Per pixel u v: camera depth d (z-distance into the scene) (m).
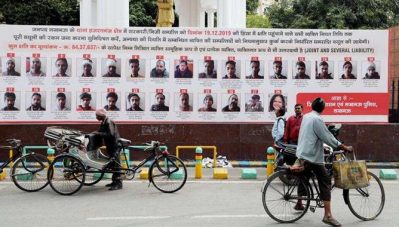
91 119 13.78
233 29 13.90
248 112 14.02
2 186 11.12
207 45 13.88
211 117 14.00
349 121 14.17
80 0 23.94
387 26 33.12
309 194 8.01
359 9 33.03
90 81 13.77
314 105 7.89
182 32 13.84
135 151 13.81
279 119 11.51
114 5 15.60
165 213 8.62
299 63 14.01
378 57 14.13
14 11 31.95
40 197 9.97
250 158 14.04
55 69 13.70
